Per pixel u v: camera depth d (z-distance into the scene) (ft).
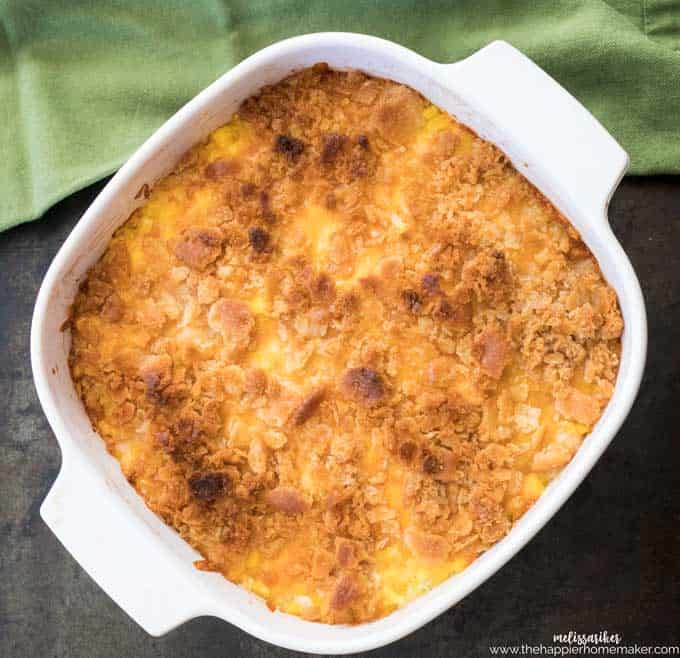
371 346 1.61
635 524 1.82
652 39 1.83
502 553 1.54
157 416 1.63
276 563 1.61
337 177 1.65
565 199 1.59
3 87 1.85
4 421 1.87
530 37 1.82
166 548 1.59
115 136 1.83
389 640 1.54
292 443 1.62
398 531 1.60
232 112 1.68
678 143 1.82
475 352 1.60
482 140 1.66
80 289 1.66
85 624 1.85
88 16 1.83
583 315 1.60
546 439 1.60
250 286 1.64
